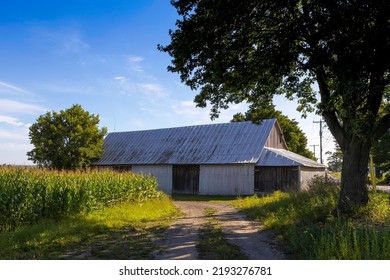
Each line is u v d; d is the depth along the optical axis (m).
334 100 11.93
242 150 38.81
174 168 42.00
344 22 10.99
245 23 13.05
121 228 12.78
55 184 14.77
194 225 14.12
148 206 19.94
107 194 18.42
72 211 14.87
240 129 42.38
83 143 44.97
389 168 47.09
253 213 17.47
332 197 14.45
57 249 9.20
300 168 34.72
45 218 13.32
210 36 13.01
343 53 11.38
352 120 11.43
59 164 43.22
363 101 12.41
